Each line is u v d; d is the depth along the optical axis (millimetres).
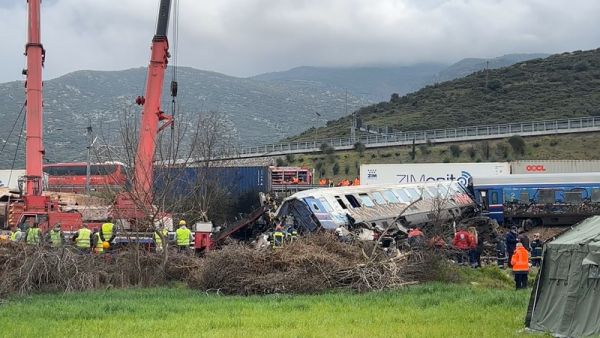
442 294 23734
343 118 153375
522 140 89812
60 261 25609
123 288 26500
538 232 48125
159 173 36094
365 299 22750
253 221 38469
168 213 34938
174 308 20766
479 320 18375
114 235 29188
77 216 33906
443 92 141625
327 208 37188
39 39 35125
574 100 119438
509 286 28531
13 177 71562
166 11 36500
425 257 27984
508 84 135375
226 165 58312
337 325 17547
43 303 22094
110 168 39094
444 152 93375
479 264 31828
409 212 40219
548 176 49281
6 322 18297
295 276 24875
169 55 36500
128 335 16297
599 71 130875
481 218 42188
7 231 33906
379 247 27938
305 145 104750
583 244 16219
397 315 19141
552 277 17109
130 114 43688
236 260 25406
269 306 21172
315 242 27203
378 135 104750
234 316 19203
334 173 94188
